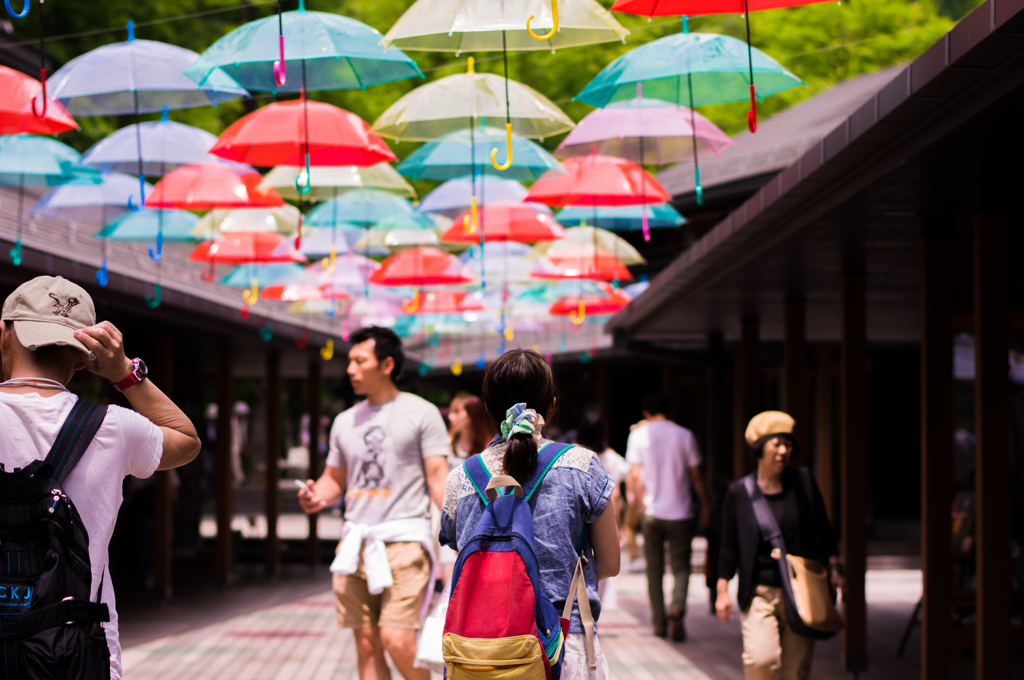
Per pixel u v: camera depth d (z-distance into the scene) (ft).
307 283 40.14
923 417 24.04
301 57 19.47
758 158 57.31
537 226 32.42
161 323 39.42
